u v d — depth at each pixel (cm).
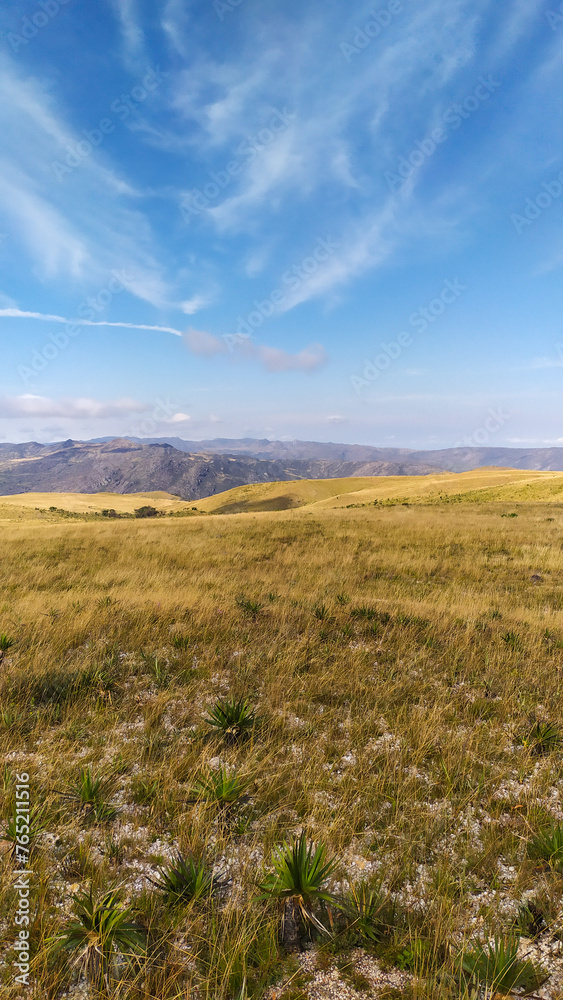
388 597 1134
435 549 1903
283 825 325
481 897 272
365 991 213
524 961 216
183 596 1012
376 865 294
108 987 209
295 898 240
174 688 561
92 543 2145
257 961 228
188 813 331
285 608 909
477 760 412
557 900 265
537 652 689
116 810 341
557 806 355
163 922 245
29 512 9506
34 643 706
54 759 399
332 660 655
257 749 422
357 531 2431
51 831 318
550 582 1334
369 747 432
